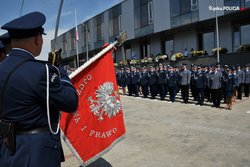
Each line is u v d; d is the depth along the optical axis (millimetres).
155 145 7344
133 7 29125
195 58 21141
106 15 34594
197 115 11492
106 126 4500
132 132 8867
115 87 4617
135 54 30922
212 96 13469
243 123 9695
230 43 21516
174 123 10047
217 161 6043
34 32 2252
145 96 18172
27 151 2154
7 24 2211
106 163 6078
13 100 2156
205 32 23328
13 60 2230
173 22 24156
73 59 45656
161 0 25234
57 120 2359
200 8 21625
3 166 2229
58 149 2357
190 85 15500
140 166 5859
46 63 2268
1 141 2346
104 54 4477
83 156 4262
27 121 2174
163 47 27484
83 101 4273
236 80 14352
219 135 8180
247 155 6391
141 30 28125
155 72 17234
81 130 4262
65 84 2395
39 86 2158
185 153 6625
